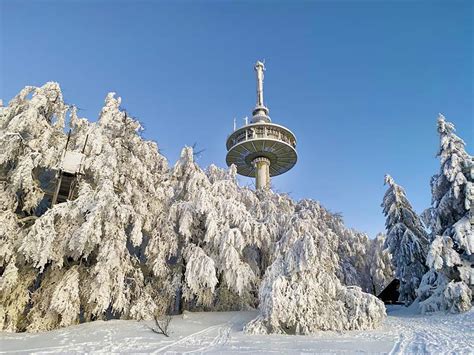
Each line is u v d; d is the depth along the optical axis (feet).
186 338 36.04
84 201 42.29
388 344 31.14
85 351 30.58
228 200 57.00
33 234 38.32
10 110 46.85
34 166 43.32
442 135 61.31
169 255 51.65
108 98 55.62
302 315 39.01
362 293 43.27
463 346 29.17
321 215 86.02
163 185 57.31
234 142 113.39
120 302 42.50
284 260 44.19
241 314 50.67
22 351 30.68
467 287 49.47
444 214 59.16
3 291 39.81
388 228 76.59
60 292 39.37
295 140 114.01
